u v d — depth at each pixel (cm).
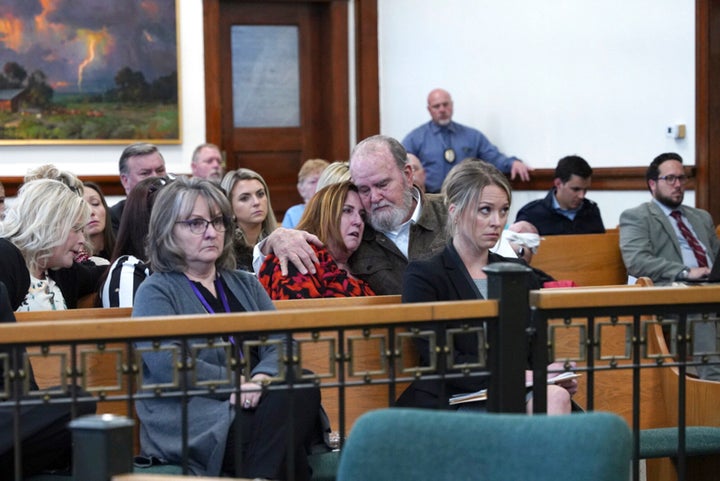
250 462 504
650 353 661
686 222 1063
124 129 1454
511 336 454
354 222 702
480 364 459
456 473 333
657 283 1013
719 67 1273
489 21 1503
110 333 417
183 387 429
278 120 1572
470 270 602
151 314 546
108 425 351
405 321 445
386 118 1557
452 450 335
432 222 734
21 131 1415
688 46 1289
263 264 673
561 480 327
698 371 662
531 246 831
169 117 1468
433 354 452
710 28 1266
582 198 1179
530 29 1460
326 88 1577
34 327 409
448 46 1541
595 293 467
